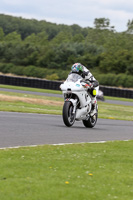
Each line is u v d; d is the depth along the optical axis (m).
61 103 83.12
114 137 32.88
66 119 35.03
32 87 136.12
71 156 21.77
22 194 13.82
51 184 15.35
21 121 38.44
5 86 129.12
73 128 36.19
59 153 22.55
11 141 25.59
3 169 17.36
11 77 139.62
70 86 34.78
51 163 19.47
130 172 18.72
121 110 83.56
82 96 35.56
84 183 15.99
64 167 18.83
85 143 27.08
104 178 17.14
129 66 194.75
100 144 27.31
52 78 195.50
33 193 14.00
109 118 58.94
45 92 116.69
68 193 14.27
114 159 21.80
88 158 21.62
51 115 51.41
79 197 13.91
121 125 46.62
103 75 184.00
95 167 19.41
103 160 21.33
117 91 125.25
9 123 35.56
